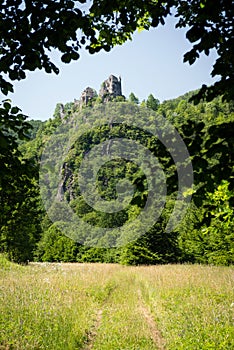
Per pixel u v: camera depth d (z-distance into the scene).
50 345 7.08
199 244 36.44
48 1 3.87
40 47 4.09
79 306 11.31
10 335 7.23
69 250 63.50
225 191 5.57
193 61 3.57
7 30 3.96
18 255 33.66
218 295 11.63
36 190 6.11
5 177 4.99
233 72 3.45
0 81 4.21
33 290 12.63
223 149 3.50
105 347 7.46
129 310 11.73
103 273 23.23
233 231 30.06
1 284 14.01
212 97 3.62
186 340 7.27
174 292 13.09
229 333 7.11
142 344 7.64
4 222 6.21
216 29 3.42
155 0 4.84
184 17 4.76
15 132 4.97
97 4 4.52
